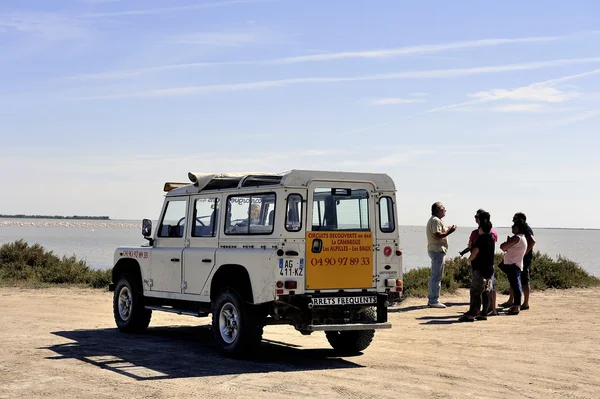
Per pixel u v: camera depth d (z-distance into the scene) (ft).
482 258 47.01
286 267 31.55
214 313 34.45
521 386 28.22
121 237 380.37
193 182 38.40
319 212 32.71
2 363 31.55
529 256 52.85
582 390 27.68
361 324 32.63
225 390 26.55
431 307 54.54
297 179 32.24
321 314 32.45
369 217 34.04
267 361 33.14
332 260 32.71
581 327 44.16
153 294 40.19
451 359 34.09
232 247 34.63
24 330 42.37
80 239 325.01
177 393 26.00
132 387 26.94
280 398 25.39
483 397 26.25
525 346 37.70
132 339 39.88
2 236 344.49
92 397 25.30
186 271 37.42
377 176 34.40
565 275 71.00
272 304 31.86
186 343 38.63
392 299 34.19
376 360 33.86
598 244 422.00
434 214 54.54
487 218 47.01
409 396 26.13
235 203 34.94
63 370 30.14
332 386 27.58
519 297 50.31
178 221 39.19
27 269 81.82
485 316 47.88
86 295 65.00
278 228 31.78
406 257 175.94
